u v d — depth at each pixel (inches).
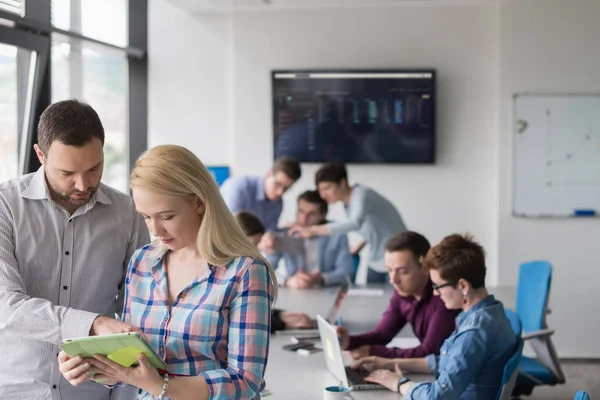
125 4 248.4
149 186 68.9
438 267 114.1
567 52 248.4
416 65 254.8
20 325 78.5
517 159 251.1
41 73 173.9
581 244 252.1
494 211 256.5
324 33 255.0
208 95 258.5
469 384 111.9
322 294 194.9
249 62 256.8
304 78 254.4
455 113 255.6
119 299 94.2
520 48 249.3
